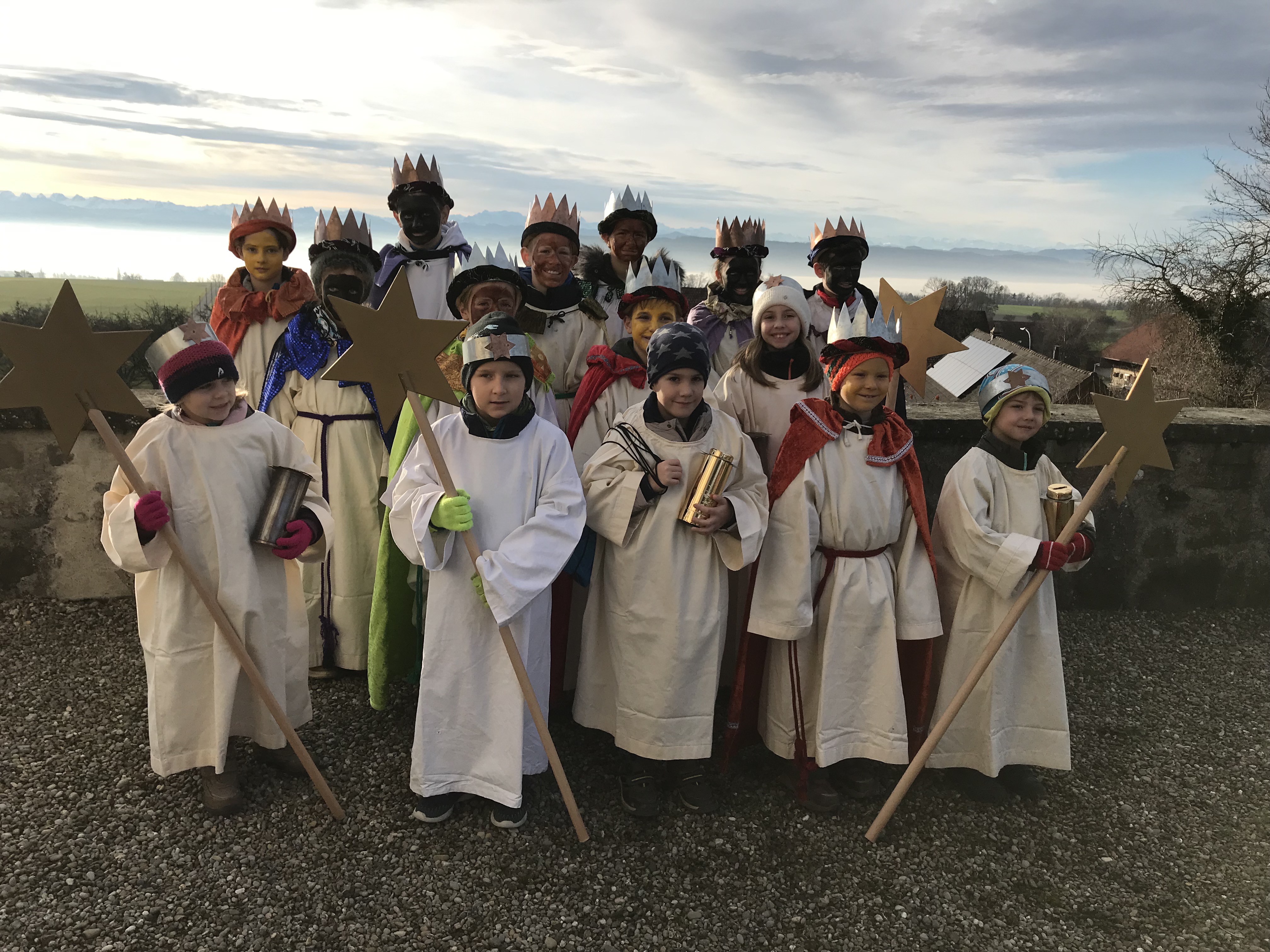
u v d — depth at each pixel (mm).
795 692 2961
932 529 3170
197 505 2666
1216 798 3158
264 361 3889
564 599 3334
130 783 2918
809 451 2918
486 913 2393
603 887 2521
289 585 2977
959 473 2988
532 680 2812
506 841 2705
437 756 2740
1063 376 26875
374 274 3990
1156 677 4234
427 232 4227
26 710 3402
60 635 4055
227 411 2703
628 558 2854
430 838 2699
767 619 2910
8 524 4270
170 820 2729
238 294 3883
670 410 2855
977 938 2387
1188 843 2869
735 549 2795
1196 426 4836
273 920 2326
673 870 2615
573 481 2801
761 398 3363
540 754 2895
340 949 2242
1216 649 4578
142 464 2613
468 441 2766
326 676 3766
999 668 2977
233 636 2629
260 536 2729
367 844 2660
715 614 2873
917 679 3076
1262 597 5109
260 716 2836
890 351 2902
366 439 3732
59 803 2797
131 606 4379
